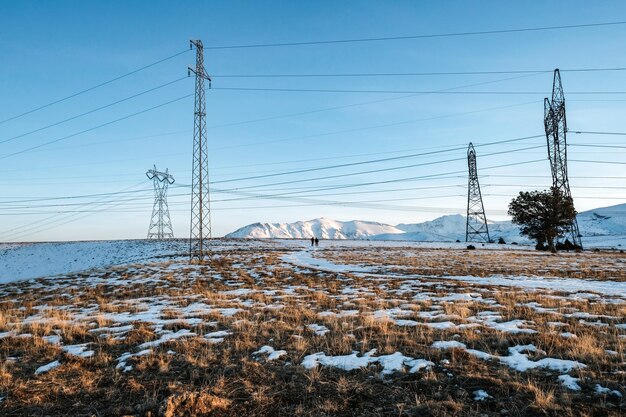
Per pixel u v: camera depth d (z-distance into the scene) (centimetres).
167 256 5003
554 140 6844
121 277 2898
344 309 1438
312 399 639
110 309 1567
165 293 2039
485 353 833
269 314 1349
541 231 6328
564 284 2108
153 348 955
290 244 8688
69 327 1214
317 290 1991
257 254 5138
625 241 11150
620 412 551
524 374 712
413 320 1195
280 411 602
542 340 901
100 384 737
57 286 2625
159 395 670
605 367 722
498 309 1345
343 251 6159
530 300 1534
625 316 1180
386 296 1741
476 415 560
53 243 8675
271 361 832
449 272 2853
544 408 566
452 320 1173
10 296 2266
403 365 776
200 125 3862
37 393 696
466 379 690
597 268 3100
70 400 668
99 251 6631
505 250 6731
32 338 1095
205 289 2142
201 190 3906
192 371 772
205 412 601
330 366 789
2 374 785
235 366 802
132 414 606
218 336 1061
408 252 5888
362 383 692
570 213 6166
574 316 1195
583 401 589
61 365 847
